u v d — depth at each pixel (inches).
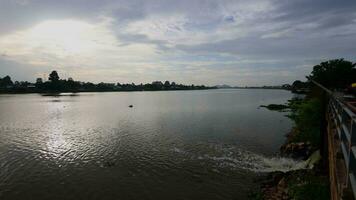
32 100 5561.0
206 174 1042.1
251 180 967.0
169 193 890.1
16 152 1375.5
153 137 1727.4
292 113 2832.2
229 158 1236.5
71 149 1440.7
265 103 4530.0
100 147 1480.1
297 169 968.9
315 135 1237.7
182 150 1393.9
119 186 949.8
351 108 280.1
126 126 2187.5
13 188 935.7
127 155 1320.1
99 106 4128.9
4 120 2564.0
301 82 7544.3
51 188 935.7
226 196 853.8
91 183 976.9
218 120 2463.1
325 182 716.7
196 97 7057.1
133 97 7096.5
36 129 2062.0
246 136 1711.4
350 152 247.6
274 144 1483.8
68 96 7509.8
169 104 4461.1
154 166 1151.0
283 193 768.3
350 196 252.8
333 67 3467.0
